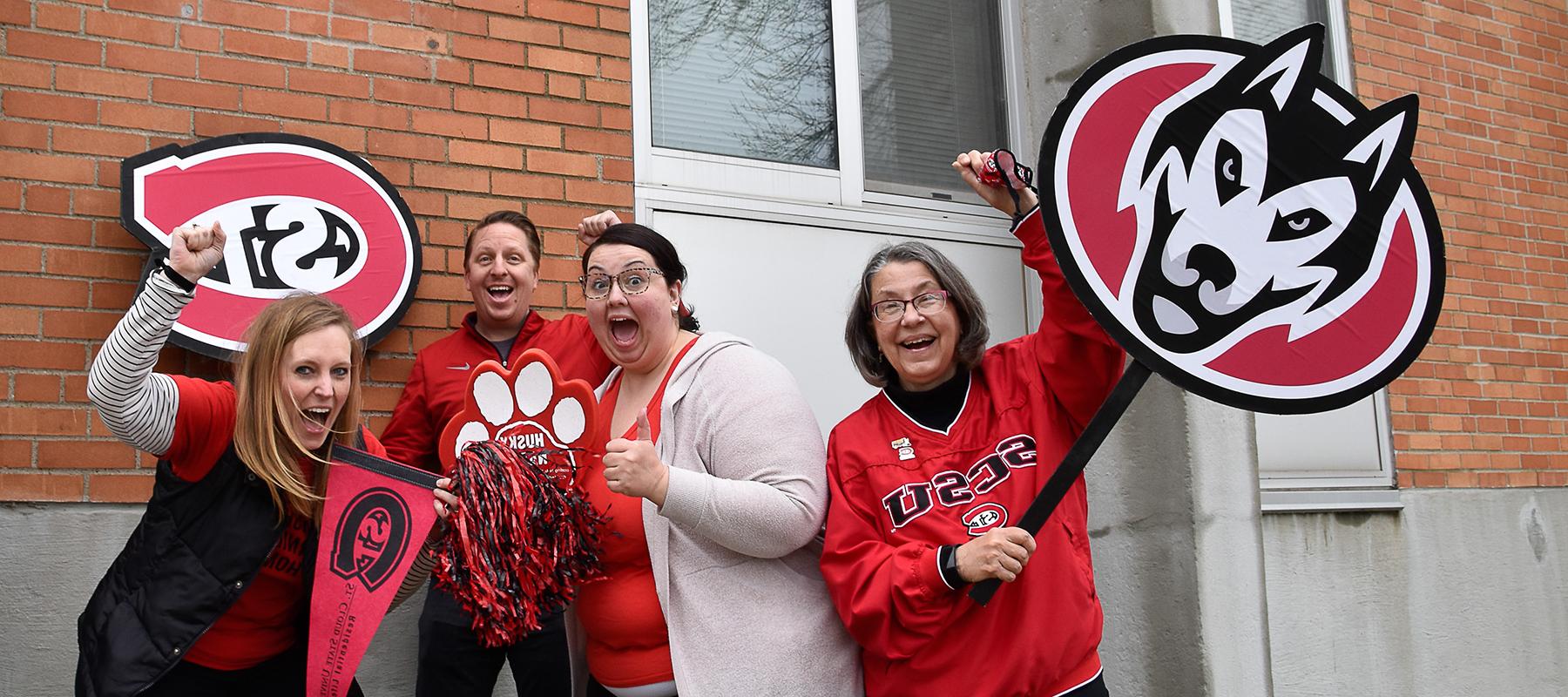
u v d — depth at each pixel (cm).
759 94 409
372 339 325
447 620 287
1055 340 219
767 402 225
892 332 224
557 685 294
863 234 417
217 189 313
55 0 307
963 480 217
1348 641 448
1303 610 441
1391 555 466
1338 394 218
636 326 235
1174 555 381
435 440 316
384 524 214
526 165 359
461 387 314
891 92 438
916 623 205
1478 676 479
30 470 292
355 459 217
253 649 215
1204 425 384
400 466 217
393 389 332
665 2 397
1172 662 379
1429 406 493
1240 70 222
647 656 224
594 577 221
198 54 322
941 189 443
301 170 324
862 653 230
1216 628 374
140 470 304
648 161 381
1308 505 446
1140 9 404
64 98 306
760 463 221
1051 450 216
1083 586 211
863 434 229
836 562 218
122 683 200
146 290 203
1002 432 219
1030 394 221
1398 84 510
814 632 221
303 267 321
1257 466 394
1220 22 465
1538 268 533
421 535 213
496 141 356
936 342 224
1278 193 221
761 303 393
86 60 309
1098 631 215
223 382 222
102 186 308
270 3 331
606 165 372
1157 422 390
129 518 300
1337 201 222
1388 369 222
